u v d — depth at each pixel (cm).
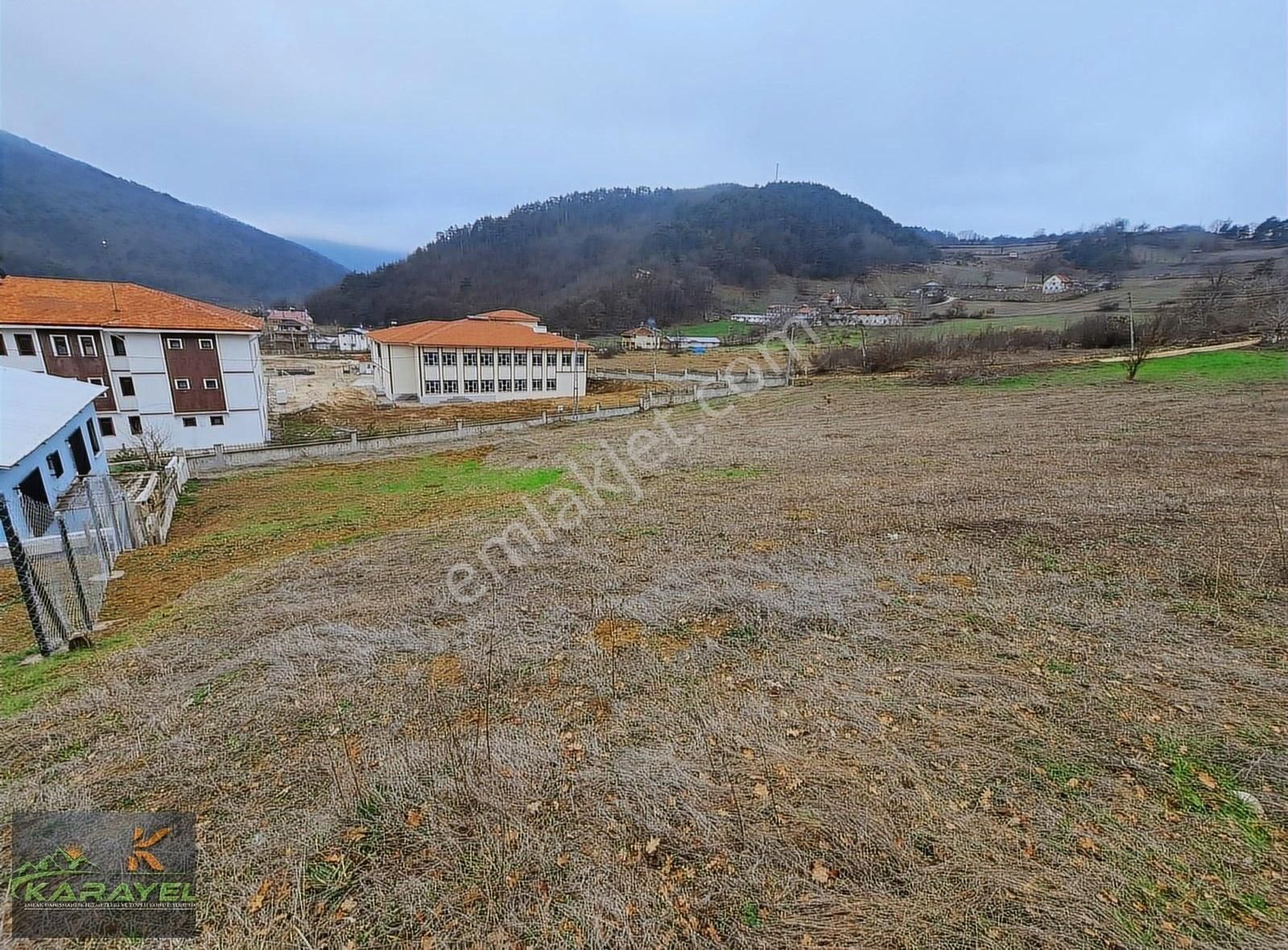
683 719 358
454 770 321
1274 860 240
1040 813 270
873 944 219
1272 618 421
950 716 343
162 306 2144
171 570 805
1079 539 595
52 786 332
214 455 1742
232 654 489
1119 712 334
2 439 991
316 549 842
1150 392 1716
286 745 357
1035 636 423
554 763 323
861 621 464
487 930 234
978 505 741
